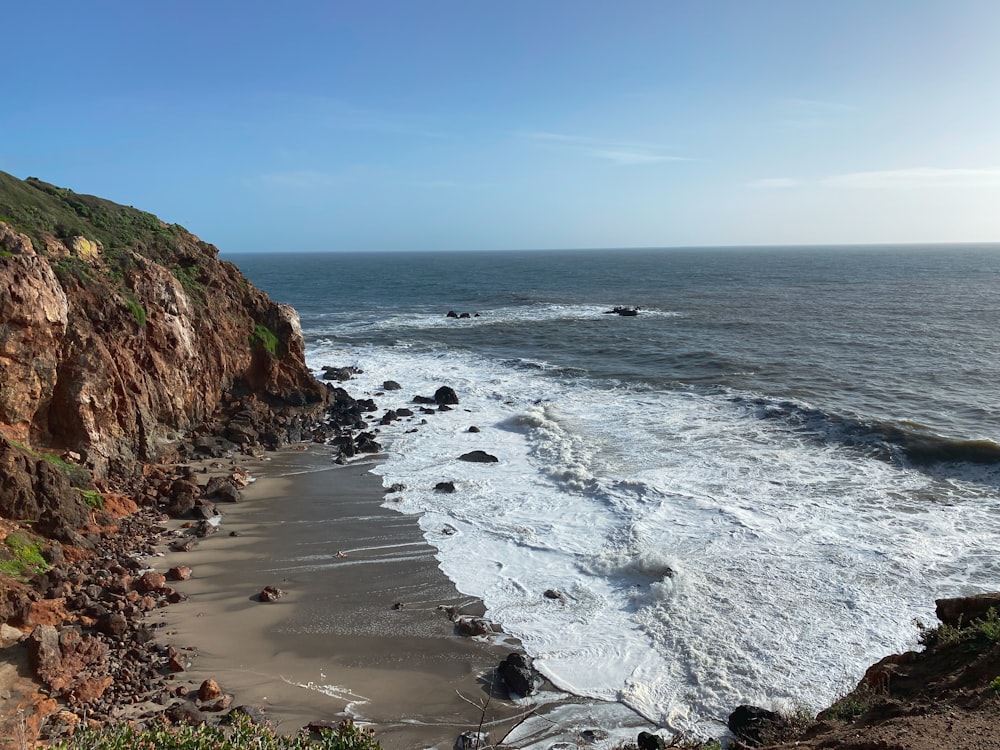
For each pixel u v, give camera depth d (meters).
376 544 21.55
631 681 14.73
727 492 24.27
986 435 29.39
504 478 27.17
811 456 27.77
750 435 30.81
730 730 13.09
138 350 28.19
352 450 30.75
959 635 11.84
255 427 32.75
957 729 8.46
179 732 10.15
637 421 33.84
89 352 24.67
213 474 27.58
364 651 15.91
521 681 14.41
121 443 25.91
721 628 16.33
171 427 30.06
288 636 16.50
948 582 17.78
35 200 29.64
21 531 18.30
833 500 23.27
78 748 9.66
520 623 17.03
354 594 18.48
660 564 18.98
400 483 26.81
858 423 30.38
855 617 16.47
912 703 10.11
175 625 16.80
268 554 20.83
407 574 19.59
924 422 31.58
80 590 17.27
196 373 32.12
